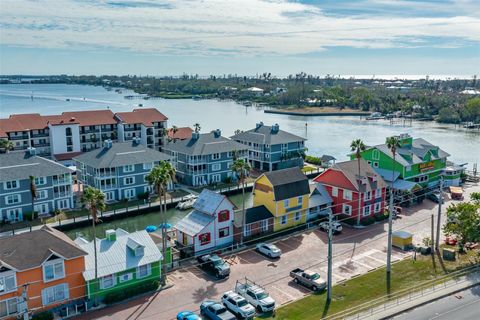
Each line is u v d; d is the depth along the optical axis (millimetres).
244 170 78625
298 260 64250
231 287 56094
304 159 136875
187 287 56250
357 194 79062
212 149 109375
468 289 53906
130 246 56031
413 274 58438
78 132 133250
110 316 49344
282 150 125312
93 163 94875
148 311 50406
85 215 86125
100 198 54250
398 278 57406
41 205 86250
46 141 130750
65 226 81500
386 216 82750
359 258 64500
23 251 48906
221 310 47469
